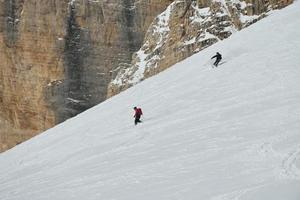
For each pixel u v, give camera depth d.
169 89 71.00
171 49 102.94
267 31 78.75
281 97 48.59
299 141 33.34
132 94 79.69
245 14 102.06
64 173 48.00
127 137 54.75
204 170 33.16
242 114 46.75
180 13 106.06
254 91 54.06
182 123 51.56
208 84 64.75
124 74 107.06
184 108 58.34
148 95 73.88
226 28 100.69
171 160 38.62
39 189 44.03
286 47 67.88
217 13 102.81
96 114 76.81
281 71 58.03
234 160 33.19
